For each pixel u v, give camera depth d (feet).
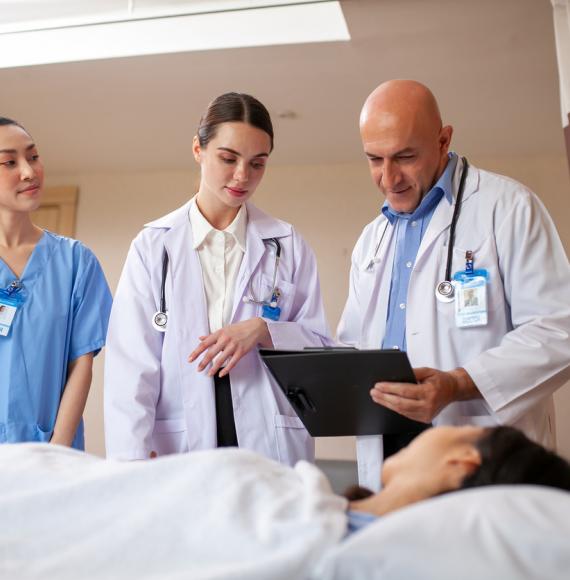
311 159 16.01
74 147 15.65
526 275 5.57
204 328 6.20
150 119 14.21
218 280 6.43
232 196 6.17
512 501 2.53
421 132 5.76
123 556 2.83
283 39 11.07
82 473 3.34
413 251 6.14
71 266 7.27
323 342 6.45
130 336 6.18
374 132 5.82
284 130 14.52
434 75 12.15
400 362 4.69
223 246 6.50
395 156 5.81
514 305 5.63
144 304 6.32
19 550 2.97
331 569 2.44
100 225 16.76
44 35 11.41
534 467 2.98
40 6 10.61
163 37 11.28
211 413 6.00
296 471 3.35
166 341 6.19
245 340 5.93
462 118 13.71
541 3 10.06
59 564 2.83
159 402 6.17
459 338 5.67
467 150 15.15
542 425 5.79
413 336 5.80
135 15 10.72
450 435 3.20
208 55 11.69
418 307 5.84
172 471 3.10
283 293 6.48
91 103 13.62
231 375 6.09
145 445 5.81
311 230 15.99
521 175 15.34
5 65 11.63
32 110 13.97
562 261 5.67
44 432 6.76
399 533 2.44
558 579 2.30
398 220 6.32
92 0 10.48
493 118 13.69
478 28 10.72
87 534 2.99
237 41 11.13
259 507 2.90
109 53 11.37
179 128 14.58
